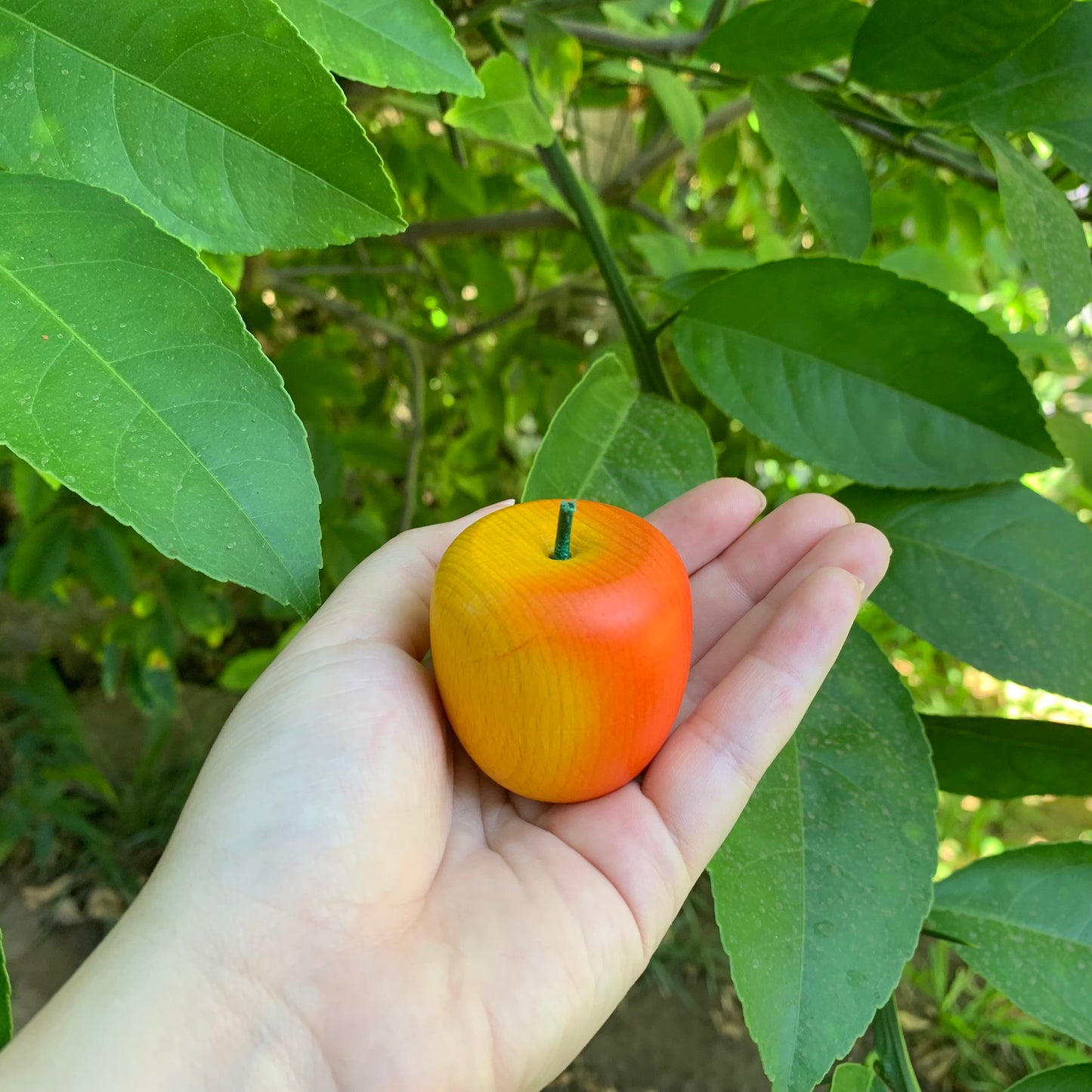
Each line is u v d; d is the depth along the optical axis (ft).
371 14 0.56
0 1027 0.42
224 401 0.47
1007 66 0.72
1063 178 0.87
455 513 1.34
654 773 0.64
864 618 2.10
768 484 2.05
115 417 0.45
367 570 0.67
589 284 1.36
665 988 1.64
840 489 0.77
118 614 1.85
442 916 0.58
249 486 0.47
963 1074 1.52
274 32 0.48
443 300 1.62
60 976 1.56
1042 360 1.13
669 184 1.71
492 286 1.41
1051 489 2.41
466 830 0.65
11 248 0.46
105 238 0.48
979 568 0.70
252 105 0.49
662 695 0.57
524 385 1.50
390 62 0.56
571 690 0.54
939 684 2.18
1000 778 0.77
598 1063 1.52
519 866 0.61
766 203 1.76
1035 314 1.94
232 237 0.51
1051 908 0.72
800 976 0.59
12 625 2.06
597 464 0.69
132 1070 0.48
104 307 0.47
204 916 0.53
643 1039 1.56
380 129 1.35
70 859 1.73
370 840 0.56
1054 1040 1.53
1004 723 0.75
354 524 1.16
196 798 0.56
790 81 0.91
